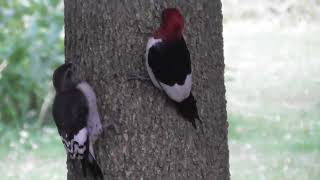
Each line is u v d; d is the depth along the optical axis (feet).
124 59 30.58
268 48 122.42
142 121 30.76
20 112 80.12
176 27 29.40
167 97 30.63
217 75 32.53
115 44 30.58
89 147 29.68
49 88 80.84
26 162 65.82
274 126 78.43
